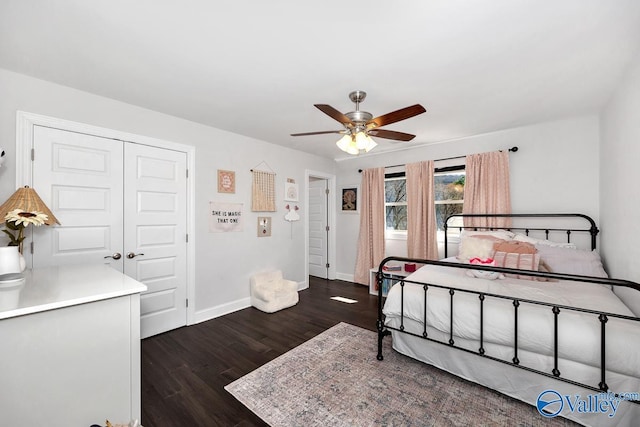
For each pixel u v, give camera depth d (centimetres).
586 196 282
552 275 144
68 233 219
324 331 276
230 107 258
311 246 535
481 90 222
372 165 455
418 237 387
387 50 167
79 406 116
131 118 252
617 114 216
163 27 148
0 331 98
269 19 140
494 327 166
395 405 166
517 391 165
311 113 273
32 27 147
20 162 196
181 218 289
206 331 278
